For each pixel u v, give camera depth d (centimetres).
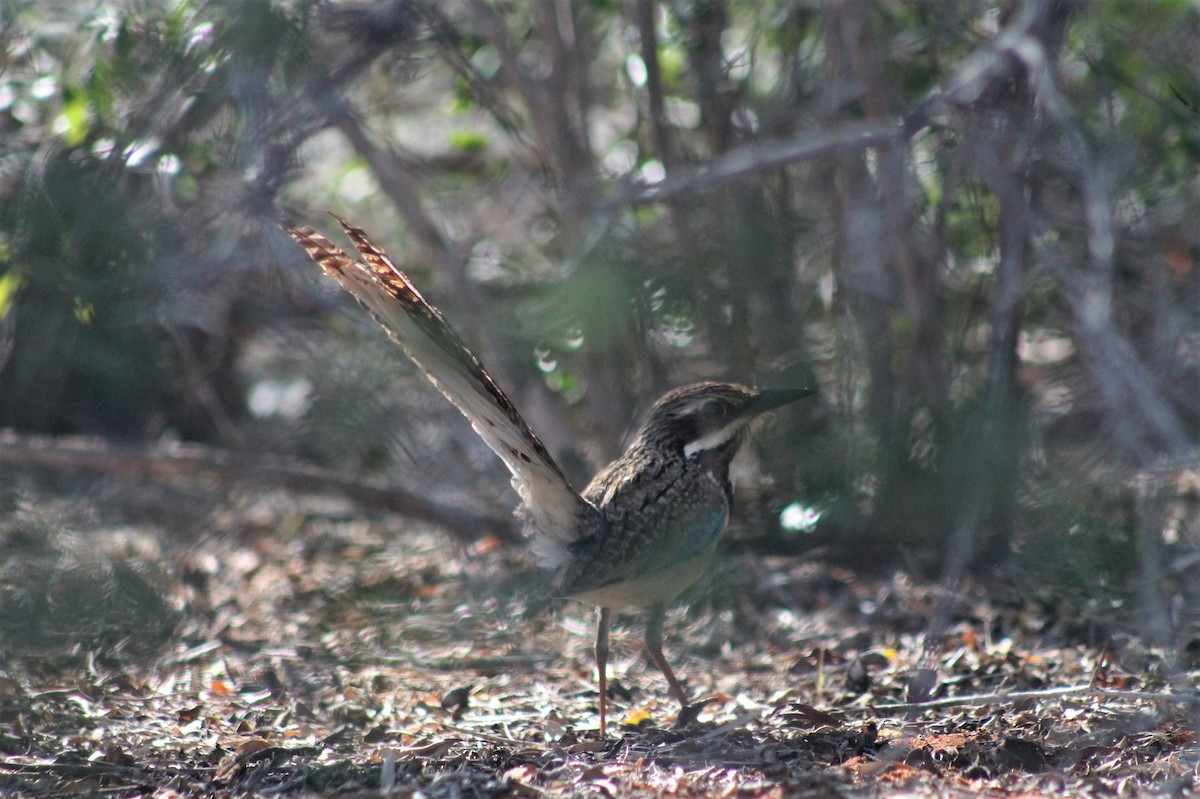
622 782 845
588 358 1431
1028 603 1216
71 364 1544
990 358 1173
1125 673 1058
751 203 1324
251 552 1498
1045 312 1298
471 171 1614
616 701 1084
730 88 1328
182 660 1185
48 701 1062
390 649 1218
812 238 1337
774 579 1316
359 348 1488
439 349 920
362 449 1577
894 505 1324
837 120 1290
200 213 1160
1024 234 1088
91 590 1262
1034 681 1054
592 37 1525
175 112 1130
